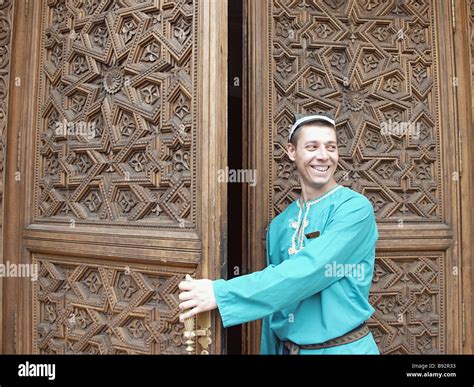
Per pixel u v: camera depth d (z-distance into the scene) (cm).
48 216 177
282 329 131
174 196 145
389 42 183
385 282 176
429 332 178
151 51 154
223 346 132
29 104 184
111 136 161
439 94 184
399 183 179
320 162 130
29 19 188
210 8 137
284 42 174
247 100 168
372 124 178
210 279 132
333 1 180
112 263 157
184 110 144
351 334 125
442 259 181
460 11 186
